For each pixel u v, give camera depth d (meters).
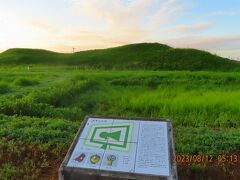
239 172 6.17
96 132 4.86
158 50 77.44
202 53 64.56
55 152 6.90
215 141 7.57
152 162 4.28
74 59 77.06
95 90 21.58
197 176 6.00
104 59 72.56
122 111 14.57
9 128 8.30
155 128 4.89
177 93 19.25
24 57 78.94
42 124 9.09
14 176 5.82
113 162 4.30
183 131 8.91
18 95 15.28
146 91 20.92
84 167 4.25
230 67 56.06
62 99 15.97
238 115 12.60
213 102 14.49
